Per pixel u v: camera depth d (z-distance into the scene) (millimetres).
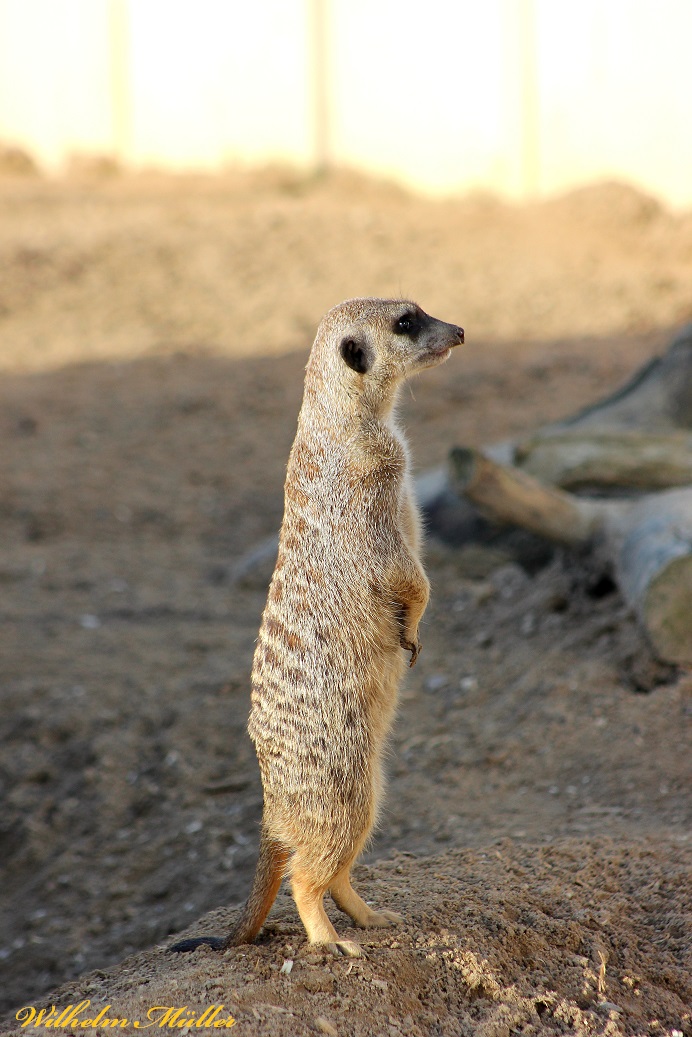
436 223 34406
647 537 11398
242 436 23750
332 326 7031
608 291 29156
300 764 6414
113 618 15820
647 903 7348
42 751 12195
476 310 28625
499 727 10922
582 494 14016
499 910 7047
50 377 26609
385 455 6902
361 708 6570
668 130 31531
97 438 23719
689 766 9438
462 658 12711
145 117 41125
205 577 17734
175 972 6512
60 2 41688
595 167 33406
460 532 15406
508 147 34812
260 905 6633
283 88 38250
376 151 37594
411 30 35688
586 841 8172
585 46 32562
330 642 6555
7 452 22953
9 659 14125
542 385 24516
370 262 31531
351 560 6723
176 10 39438
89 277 31406
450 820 9344
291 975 6227
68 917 9836
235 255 32312
